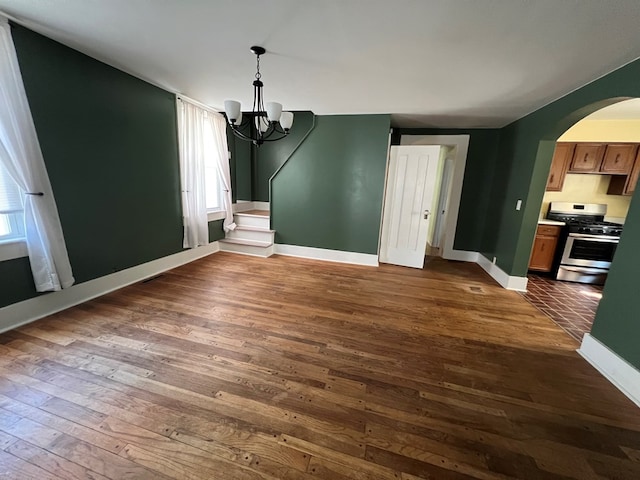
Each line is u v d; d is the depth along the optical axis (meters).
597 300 3.28
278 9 1.64
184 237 3.93
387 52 2.11
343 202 4.32
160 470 1.20
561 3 1.44
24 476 1.15
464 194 4.70
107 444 1.30
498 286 3.64
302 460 1.27
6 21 1.90
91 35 2.09
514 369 1.98
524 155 3.47
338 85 2.87
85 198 2.61
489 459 1.31
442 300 3.13
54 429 1.36
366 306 2.90
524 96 2.83
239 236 4.78
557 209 4.17
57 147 2.34
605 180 4.05
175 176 3.71
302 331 2.36
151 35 2.04
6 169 2.02
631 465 1.31
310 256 4.62
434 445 1.37
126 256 3.12
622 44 1.75
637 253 1.77
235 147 5.22
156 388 1.65
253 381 1.75
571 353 2.20
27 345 1.99
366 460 1.28
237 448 1.31
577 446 1.40
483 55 2.06
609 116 3.56
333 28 1.82
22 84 2.03
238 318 2.53
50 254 2.29
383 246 4.55
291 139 5.19
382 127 3.96
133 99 2.98
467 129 4.54
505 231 3.81
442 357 2.09
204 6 1.65
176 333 2.24
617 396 1.75
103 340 2.10
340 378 1.81
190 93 3.46
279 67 2.49
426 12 1.59
